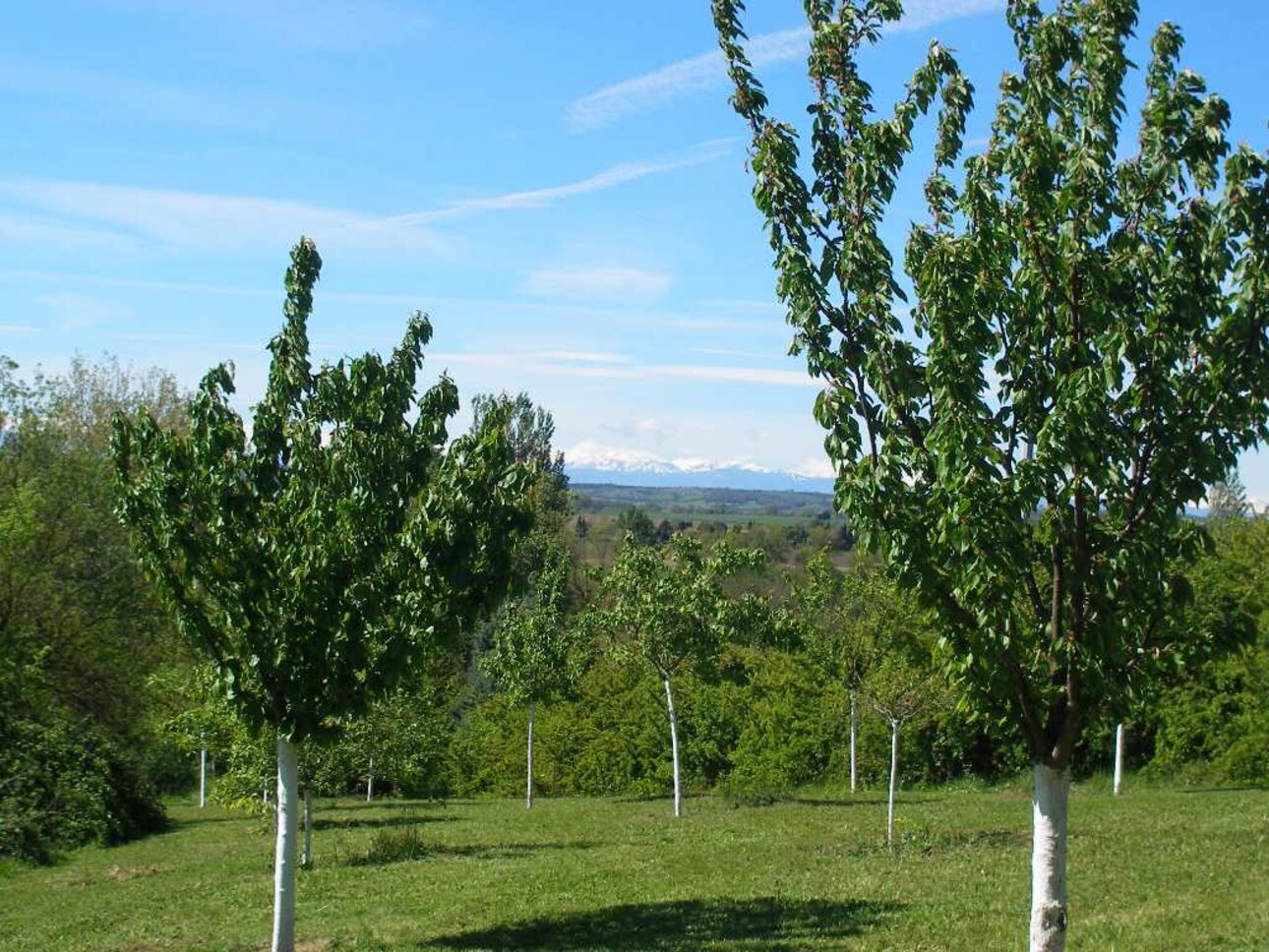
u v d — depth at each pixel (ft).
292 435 32.07
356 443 31.81
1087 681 17.76
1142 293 18.48
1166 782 90.43
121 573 87.51
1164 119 18.44
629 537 79.00
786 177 20.61
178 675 67.46
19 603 82.17
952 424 17.99
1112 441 17.63
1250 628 18.48
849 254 20.13
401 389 33.65
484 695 142.51
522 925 38.24
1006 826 61.87
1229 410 17.67
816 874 46.39
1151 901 36.27
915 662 56.80
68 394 107.86
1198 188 18.42
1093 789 89.45
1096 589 17.87
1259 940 29.45
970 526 17.53
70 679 85.66
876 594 72.38
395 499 33.22
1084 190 18.53
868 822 66.49
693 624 76.33
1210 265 18.13
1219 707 87.71
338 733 32.12
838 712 101.50
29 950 38.52
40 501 79.30
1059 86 19.31
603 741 113.19
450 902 43.34
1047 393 18.98
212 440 31.04
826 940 32.99
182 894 50.47
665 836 64.64
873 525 18.76
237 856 67.00
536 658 93.25
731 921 37.14
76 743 83.51
